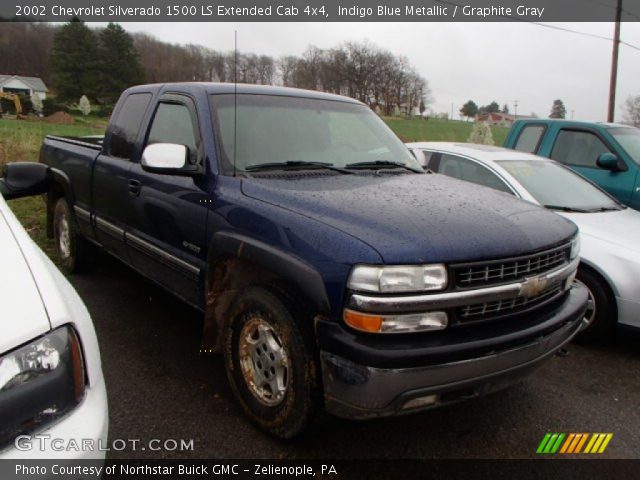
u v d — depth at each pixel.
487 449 2.86
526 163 5.51
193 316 4.38
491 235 2.54
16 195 2.97
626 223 4.59
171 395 3.19
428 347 2.29
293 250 2.53
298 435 2.63
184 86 3.74
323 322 2.38
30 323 1.62
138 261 4.01
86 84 66.50
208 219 3.10
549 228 2.87
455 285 2.38
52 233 5.73
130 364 3.54
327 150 3.62
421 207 2.75
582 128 7.14
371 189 3.04
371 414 2.31
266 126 3.50
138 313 4.39
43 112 57.84
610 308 4.16
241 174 3.15
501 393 3.47
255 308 2.75
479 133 23.50
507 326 2.55
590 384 3.68
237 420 2.97
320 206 2.66
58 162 5.31
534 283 2.62
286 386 2.62
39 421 1.56
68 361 1.67
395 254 2.28
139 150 3.95
